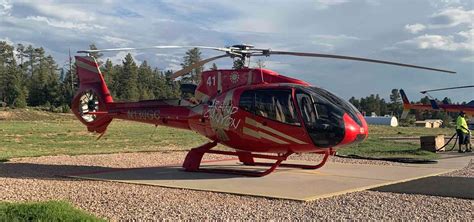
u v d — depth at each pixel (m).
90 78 14.91
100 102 14.58
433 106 37.34
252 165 14.03
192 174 12.20
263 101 11.34
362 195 8.92
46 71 103.62
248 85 11.98
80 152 18.53
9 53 110.00
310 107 10.92
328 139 10.77
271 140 11.31
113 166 14.22
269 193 9.12
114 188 9.77
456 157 17.11
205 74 12.98
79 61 15.16
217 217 6.80
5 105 82.69
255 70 12.09
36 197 8.52
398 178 11.22
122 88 95.12
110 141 25.80
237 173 11.95
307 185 10.16
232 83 12.38
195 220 6.61
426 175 11.78
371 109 126.31
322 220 6.72
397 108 127.38
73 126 44.75
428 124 73.88
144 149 20.33
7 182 10.44
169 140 26.86
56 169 13.20
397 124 73.38
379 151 19.05
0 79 95.31
